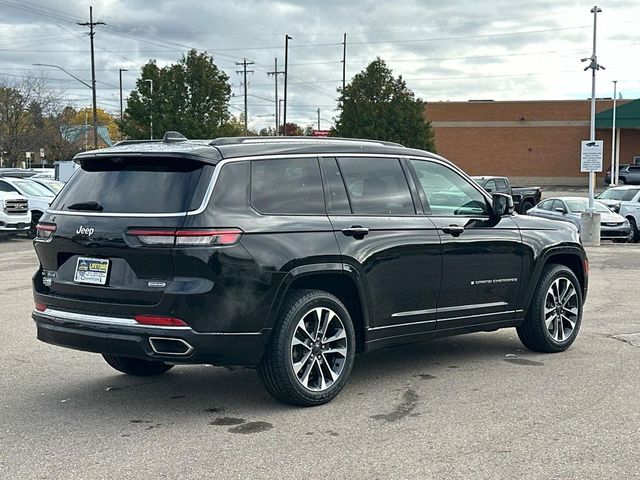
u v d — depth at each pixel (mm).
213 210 5332
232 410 5824
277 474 4488
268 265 5457
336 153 6199
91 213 5629
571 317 7875
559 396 6125
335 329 5953
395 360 7488
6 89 58438
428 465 4617
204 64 49625
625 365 7160
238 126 71250
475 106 63781
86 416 5703
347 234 5973
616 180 51750
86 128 74875
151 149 5621
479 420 5508
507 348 8000
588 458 4730
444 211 6805
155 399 6168
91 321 5488
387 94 47438
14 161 59344
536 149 62781
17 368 7203
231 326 5328
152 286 5285
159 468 4605
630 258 18188
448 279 6676
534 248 7398
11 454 4875
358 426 5391
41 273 6051
